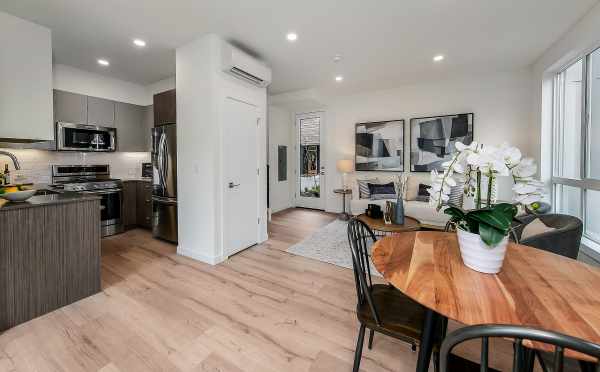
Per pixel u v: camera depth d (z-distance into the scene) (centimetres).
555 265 109
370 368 140
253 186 334
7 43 234
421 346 103
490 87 404
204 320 179
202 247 284
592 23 232
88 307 194
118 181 388
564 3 224
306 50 311
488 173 110
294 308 195
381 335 167
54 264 190
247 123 318
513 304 80
